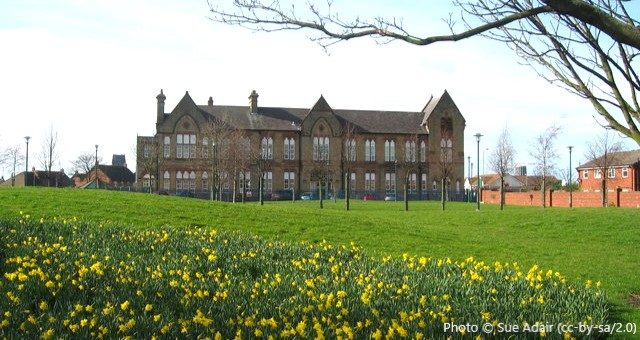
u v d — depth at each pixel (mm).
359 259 15195
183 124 80875
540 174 73375
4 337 7051
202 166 77938
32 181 82625
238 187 80438
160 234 17469
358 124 87750
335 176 85812
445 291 10867
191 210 25375
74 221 19047
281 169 84125
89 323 7629
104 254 13742
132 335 7328
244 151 71438
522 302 10039
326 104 86375
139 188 78688
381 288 10773
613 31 4984
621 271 17172
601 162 73625
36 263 11703
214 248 15344
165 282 10727
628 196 55062
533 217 32219
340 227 23641
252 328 7789
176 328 7605
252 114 85062
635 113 6258
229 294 10016
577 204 60469
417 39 5922
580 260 19266
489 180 128750
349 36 6195
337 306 9203
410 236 22656
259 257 14477
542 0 5164
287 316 8562
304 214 26812
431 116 88562
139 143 79750
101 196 27828
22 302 8703
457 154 88688
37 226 17078
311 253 15688
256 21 7918
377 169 87125
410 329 8008
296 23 6203
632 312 11711
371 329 7984
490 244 22078
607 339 9164
